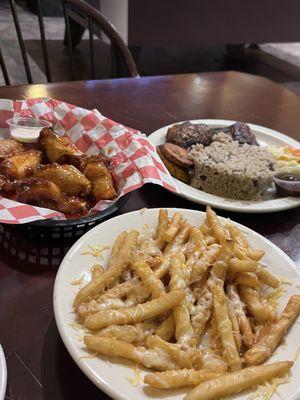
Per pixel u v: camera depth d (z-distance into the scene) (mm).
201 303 731
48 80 1871
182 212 959
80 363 619
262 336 711
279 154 1321
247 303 770
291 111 1646
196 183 1181
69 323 676
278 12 3934
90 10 1782
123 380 610
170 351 649
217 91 1726
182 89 1702
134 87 1660
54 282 819
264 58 4719
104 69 3998
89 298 721
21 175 1032
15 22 1727
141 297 736
